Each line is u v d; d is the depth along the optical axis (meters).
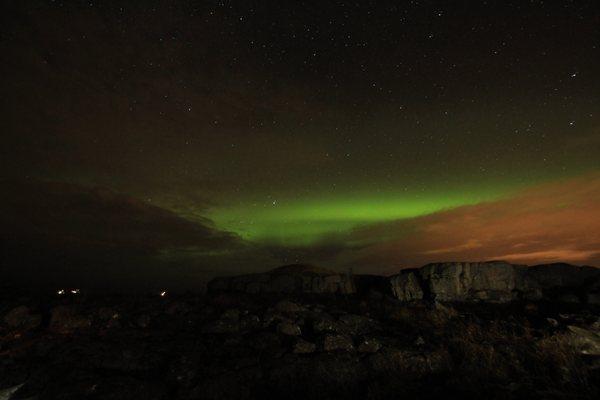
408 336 11.16
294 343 10.23
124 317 12.73
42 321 12.17
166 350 10.16
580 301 13.60
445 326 11.88
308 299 16.55
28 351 10.01
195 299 15.51
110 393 7.91
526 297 14.49
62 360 9.38
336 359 9.50
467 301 14.65
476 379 8.39
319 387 8.73
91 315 12.45
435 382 8.80
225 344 10.57
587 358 8.58
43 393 7.97
